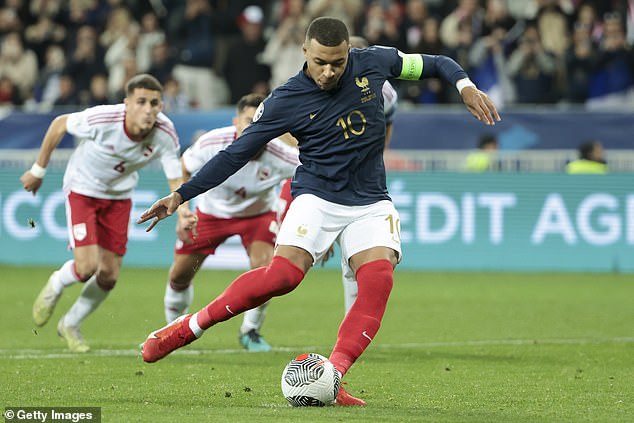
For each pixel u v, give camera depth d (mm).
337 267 59688
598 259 56312
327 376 19797
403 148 57031
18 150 57719
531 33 62688
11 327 35719
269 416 18578
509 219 56562
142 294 45438
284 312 40625
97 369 26062
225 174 20609
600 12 68875
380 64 21047
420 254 57062
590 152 56031
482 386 23594
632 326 36875
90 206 30234
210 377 24766
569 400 21547
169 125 29750
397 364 27484
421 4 64625
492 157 56500
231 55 64062
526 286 50156
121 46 66250
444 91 62000
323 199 20734
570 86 62906
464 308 41906
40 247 57750
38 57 69375
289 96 20547
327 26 19641
